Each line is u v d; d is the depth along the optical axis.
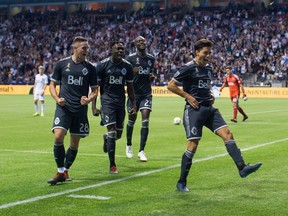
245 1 67.75
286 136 18.22
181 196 8.95
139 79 13.16
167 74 59.06
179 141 16.91
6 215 7.70
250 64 56.88
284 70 55.00
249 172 8.94
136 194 9.12
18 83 63.94
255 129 20.84
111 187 9.72
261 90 52.78
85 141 16.97
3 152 14.50
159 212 7.89
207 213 7.83
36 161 12.89
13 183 10.12
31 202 8.52
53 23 73.12
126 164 12.41
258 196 8.94
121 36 67.81
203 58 9.37
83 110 10.21
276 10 63.94
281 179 10.40
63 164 10.05
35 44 70.44
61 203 8.45
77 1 75.50
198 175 10.84
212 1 69.50
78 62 10.16
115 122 11.56
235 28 62.59
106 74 11.66
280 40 59.12
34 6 79.81
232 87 24.38
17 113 30.58
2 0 80.31
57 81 10.19
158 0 72.75
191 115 9.39
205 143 16.11
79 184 10.01
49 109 34.25
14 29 73.69
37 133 19.55
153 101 44.88
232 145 9.15
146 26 67.75
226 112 30.88
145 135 13.00
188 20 65.88
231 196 8.95
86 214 7.77
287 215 7.71
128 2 74.69
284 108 34.84
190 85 9.47
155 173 11.17
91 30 70.12
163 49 63.25
